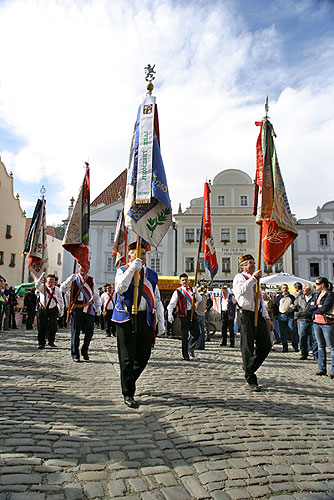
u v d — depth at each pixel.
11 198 42.66
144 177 5.66
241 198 43.09
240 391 5.96
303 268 42.31
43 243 11.19
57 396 5.22
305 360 10.41
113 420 4.23
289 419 4.50
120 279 4.76
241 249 41.97
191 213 43.66
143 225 5.59
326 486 2.88
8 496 2.56
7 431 3.73
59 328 19.09
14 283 43.03
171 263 42.12
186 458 3.26
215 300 17.44
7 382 5.93
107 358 9.20
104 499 2.60
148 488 2.75
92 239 43.00
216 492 2.73
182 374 7.34
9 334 14.78
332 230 42.53
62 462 3.09
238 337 17.25
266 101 7.06
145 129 5.82
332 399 5.69
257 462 3.23
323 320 7.80
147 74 6.04
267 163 6.86
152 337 5.10
